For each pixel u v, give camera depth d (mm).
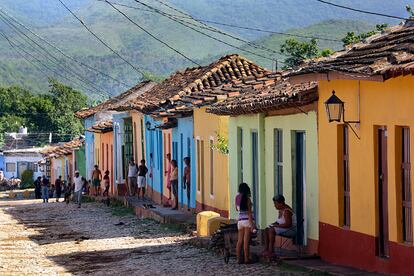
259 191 22781
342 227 18109
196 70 44094
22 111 102188
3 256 23875
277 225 19641
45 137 99062
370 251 16859
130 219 35125
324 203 18859
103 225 33031
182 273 19109
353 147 17500
